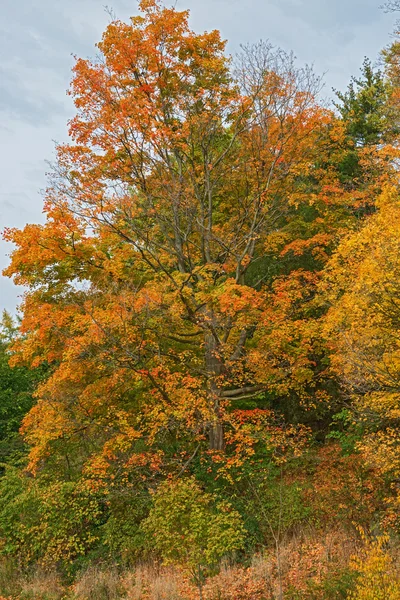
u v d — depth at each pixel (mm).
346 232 14078
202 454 16359
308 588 10508
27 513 15289
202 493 14523
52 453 15852
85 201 13953
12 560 14914
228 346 15008
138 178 14867
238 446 14383
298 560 12102
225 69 15914
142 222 16125
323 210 17828
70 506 15086
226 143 17188
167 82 15445
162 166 15562
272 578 11500
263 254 17344
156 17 15055
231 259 16781
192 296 15484
